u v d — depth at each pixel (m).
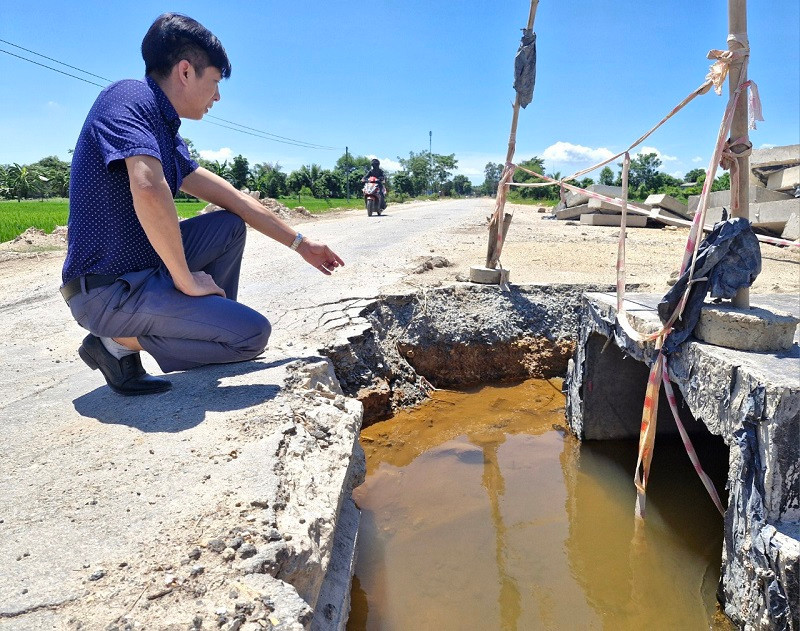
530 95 5.54
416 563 2.99
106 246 2.66
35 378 3.48
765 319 2.68
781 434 2.29
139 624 1.48
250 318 2.96
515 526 3.36
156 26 2.67
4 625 1.47
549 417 4.83
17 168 57.41
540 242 10.75
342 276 6.66
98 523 1.89
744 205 2.85
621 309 3.59
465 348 5.45
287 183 58.91
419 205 34.38
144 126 2.54
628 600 2.81
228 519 1.89
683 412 4.51
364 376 4.63
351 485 2.84
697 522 3.46
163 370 3.09
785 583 2.19
